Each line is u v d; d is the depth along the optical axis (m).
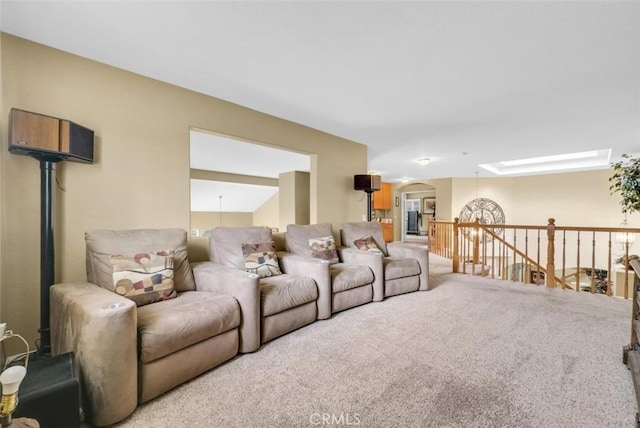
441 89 2.79
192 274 2.40
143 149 2.53
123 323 1.42
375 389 1.65
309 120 3.71
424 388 1.66
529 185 7.78
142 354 1.52
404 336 2.35
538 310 2.98
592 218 6.87
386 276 3.38
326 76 2.54
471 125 3.85
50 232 1.90
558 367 1.88
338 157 4.50
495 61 2.27
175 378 1.66
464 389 1.65
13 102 1.95
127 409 1.43
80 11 1.72
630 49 2.08
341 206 4.59
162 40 2.02
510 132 4.15
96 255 1.96
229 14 1.75
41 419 1.17
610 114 3.38
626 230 3.49
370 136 4.46
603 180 6.73
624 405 1.51
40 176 1.97
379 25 1.84
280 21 1.81
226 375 1.80
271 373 1.83
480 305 3.14
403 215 10.12
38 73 2.05
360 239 3.85
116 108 2.39
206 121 2.93
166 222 2.66
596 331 2.45
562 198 7.28
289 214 6.92
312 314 2.60
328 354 2.06
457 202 8.52
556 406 1.50
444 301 3.29
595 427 1.36
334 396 1.60
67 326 1.60
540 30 1.88
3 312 1.91
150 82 2.57
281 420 1.42
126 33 1.94
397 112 3.41
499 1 1.62
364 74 2.50
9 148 1.73
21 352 1.96
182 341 1.66
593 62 2.26
